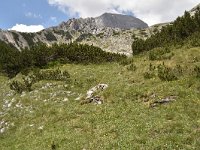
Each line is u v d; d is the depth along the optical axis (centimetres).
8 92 3756
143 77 3173
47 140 2283
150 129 2075
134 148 1869
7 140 2638
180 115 2220
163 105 2452
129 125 2192
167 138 1912
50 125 2608
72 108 2848
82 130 2339
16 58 4928
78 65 4591
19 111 3167
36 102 3259
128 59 4247
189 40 3991
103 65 4466
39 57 4778
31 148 2250
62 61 4756
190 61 3281
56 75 3862
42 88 3581
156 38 4741
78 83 3581
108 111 2550
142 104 2569
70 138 2217
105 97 2866
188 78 2814
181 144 1833
